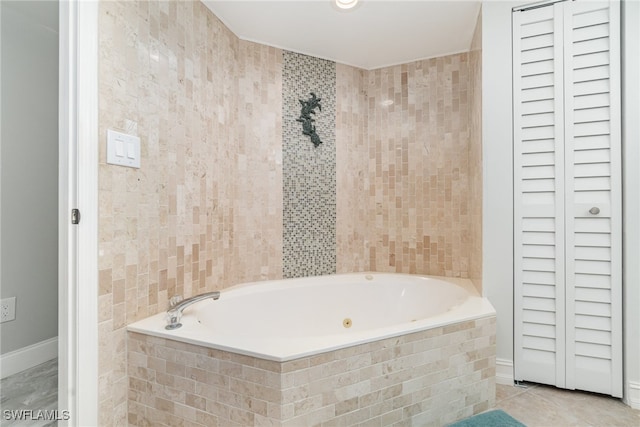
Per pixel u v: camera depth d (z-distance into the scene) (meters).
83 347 1.08
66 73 1.08
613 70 1.47
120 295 1.21
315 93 2.22
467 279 2.10
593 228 1.51
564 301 1.56
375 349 1.14
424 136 2.25
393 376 1.18
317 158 2.22
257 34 1.97
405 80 2.30
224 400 1.07
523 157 1.63
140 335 1.21
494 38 1.66
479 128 1.75
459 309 1.46
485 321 1.39
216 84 1.76
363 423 1.12
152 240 1.35
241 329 1.72
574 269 1.54
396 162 2.33
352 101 2.35
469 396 1.34
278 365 0.99
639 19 1.42
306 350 1.03
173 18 1.45
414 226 2.28
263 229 2.05
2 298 1.85
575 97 1.54
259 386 1.02
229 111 1.88
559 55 1.56
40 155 2.03
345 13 1.77
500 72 1.65
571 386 1.54
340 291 2.06
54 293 2.09
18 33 1.91
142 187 1.30
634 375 1.45
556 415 1.39
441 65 2.21
